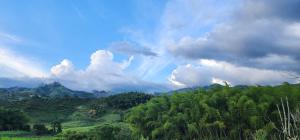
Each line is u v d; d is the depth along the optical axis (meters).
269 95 30.67
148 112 36.06
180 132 33.88
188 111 34.06
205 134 32.78
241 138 30.80
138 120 36.12
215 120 31.97
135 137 35.94
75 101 177.38
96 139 34.91
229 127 31.52
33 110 158.88
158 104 36.59
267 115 28.81
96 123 122.31
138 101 146.62
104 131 34.94
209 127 32.22
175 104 35.88
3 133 98.06
